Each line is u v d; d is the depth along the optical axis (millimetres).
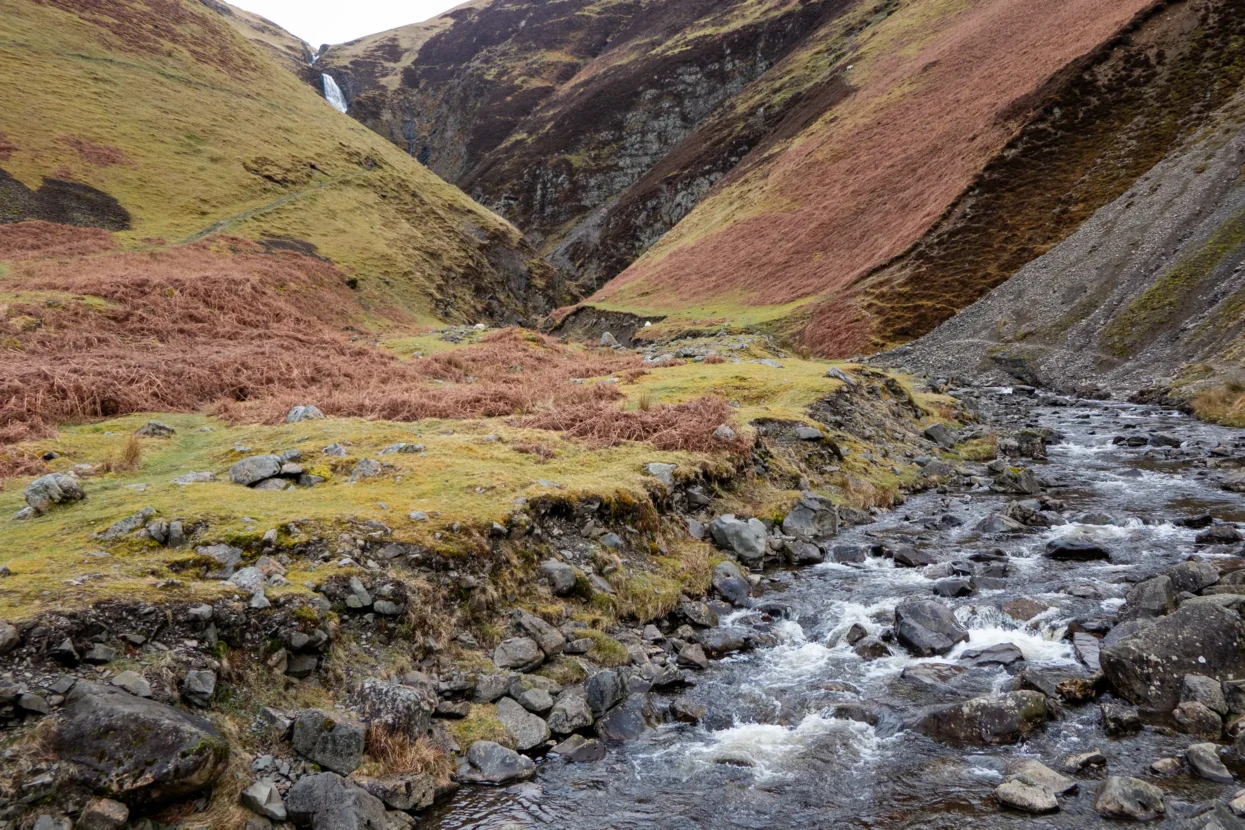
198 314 38500
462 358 35375
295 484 14242
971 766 8359
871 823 7508
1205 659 9320
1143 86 69312
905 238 72812
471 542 11789
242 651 8703
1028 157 70562
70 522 11508
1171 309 44062
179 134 86125
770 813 7773
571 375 32469
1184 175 54781
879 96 109250
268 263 66000
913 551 15445
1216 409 32031
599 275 144125
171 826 6805
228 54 112062
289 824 7273
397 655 9805
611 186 176375
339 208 89875
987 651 10984
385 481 14383
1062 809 7395
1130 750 8336
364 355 36281
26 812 6289
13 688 7074
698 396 25391
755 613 13250
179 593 8891
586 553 13391
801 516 17469
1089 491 20578
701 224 120188
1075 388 42844
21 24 87250
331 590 9922
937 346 56750
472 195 193125
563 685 10359
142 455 16938
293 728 8156
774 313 75562
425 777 8078
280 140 97562
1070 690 9523
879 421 26422
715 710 9977
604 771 8664
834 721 9531
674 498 16484
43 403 20516
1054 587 13188
